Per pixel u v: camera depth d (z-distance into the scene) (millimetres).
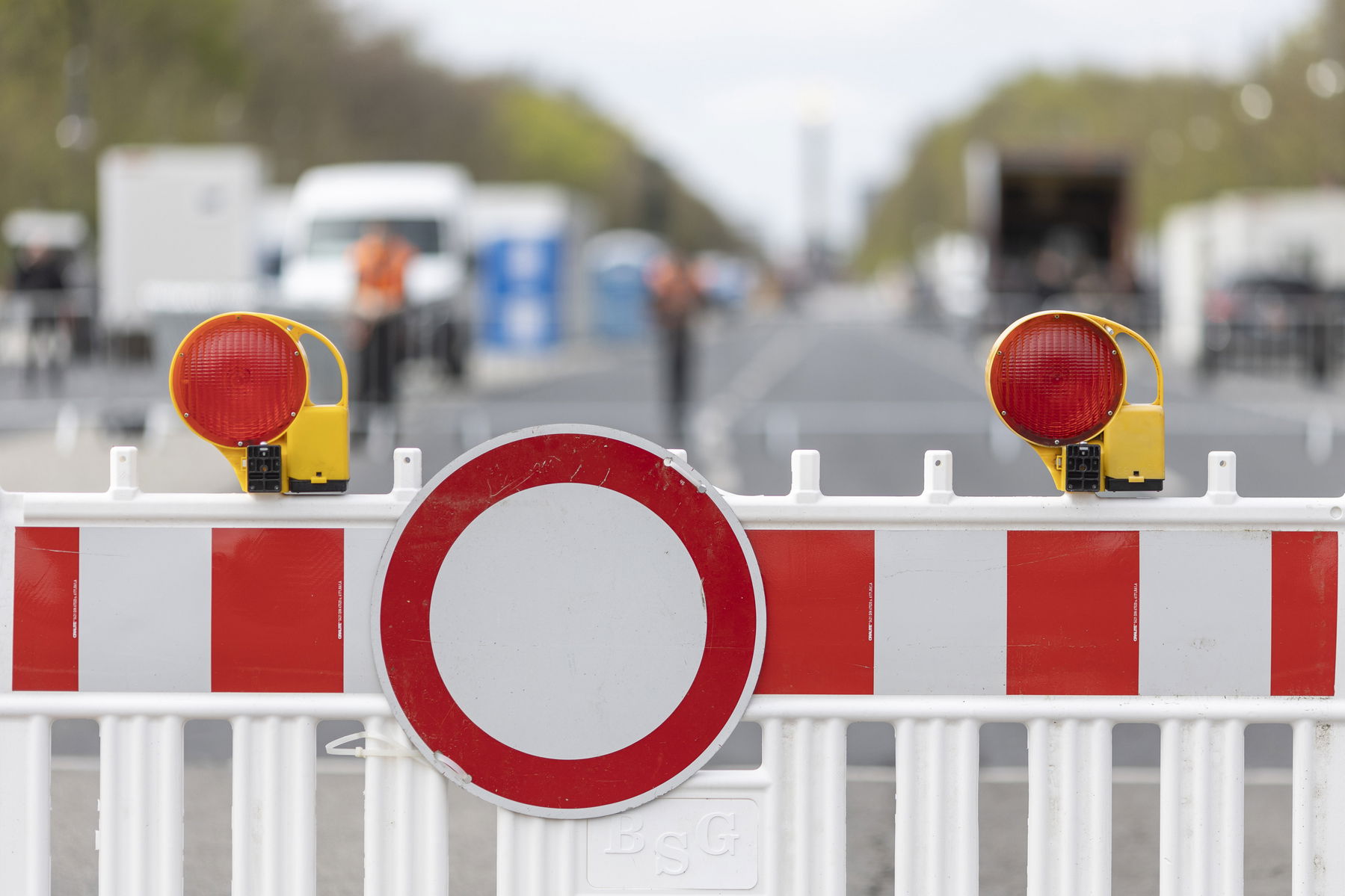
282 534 11695
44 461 54969
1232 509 11695
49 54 134125
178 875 11797
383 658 11570
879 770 21000
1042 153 141000
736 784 11695
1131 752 21766
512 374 117250
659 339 68750
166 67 158625
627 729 11586
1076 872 11820
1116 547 11734
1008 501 11695
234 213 100125
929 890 11789
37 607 11750
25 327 63406
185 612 11703
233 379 11555
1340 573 11766
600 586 11570
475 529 11562
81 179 139250
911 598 11703
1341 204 137750
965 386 92938
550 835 11695
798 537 11688
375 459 55469
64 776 19938
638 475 11523
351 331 57625
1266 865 17031
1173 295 143625
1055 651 11734
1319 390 83250
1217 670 11773
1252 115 173375
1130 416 11641
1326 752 11836
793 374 103188
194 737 22234
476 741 11578
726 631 11578
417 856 11703
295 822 11750
